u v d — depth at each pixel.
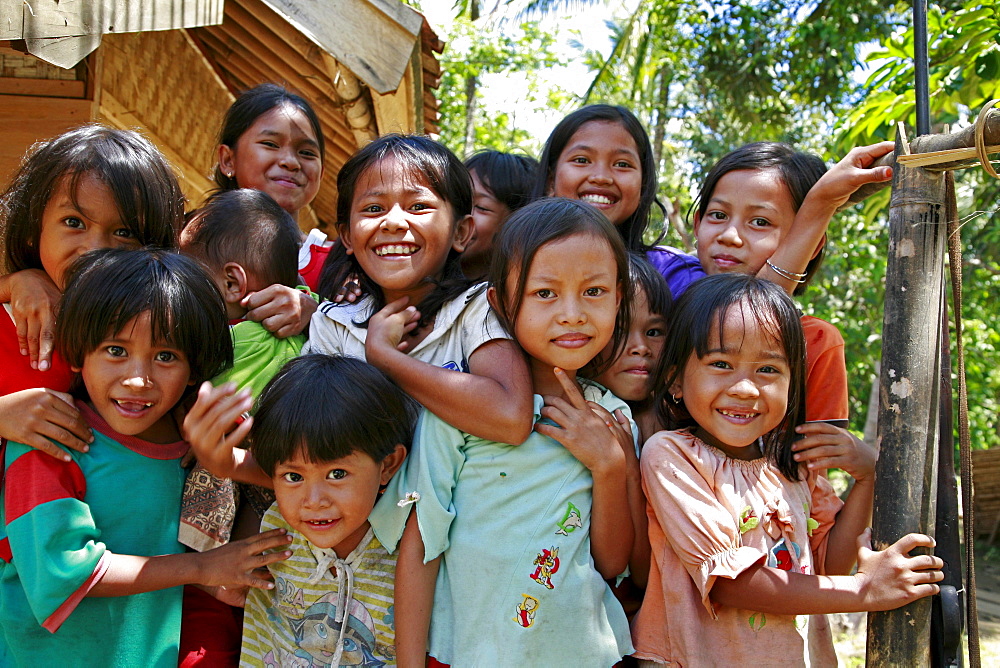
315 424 1.82
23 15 2.17
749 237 2.66
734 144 12.59
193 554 1.94
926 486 1.91
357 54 3.49
